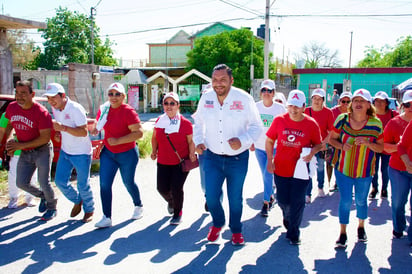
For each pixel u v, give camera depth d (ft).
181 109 101.40
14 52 131.85
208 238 14.80
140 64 144.87
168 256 13.53
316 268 12.67
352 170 14.14
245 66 100.37
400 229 15.26
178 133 16.48
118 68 111.96
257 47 102.89
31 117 15.99
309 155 13.99
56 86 15.67
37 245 14.30
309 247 14.47
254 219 17.70
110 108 15.99
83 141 16.21
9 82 32.48
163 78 113.39
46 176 16.74
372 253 13.93
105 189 16.05
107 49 155.12
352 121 14.26
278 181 14.60
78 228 16.12
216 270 12.46
